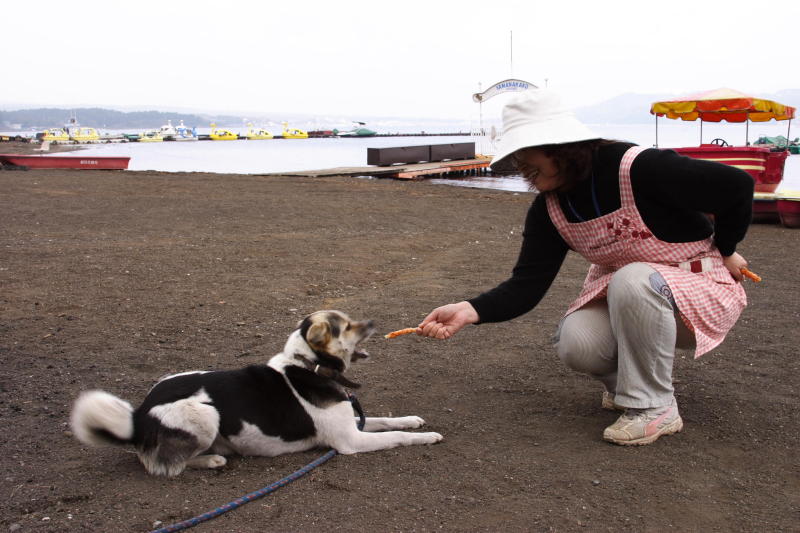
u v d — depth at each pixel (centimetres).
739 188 336
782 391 467
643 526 304
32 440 402
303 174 2977
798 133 10469
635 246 362
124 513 318
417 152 3781
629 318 367
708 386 480
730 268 391
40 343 579
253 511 319
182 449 355
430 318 389
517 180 3142
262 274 861
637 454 373
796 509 316
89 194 1869
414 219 1483
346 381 390
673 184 336
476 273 895
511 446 389
